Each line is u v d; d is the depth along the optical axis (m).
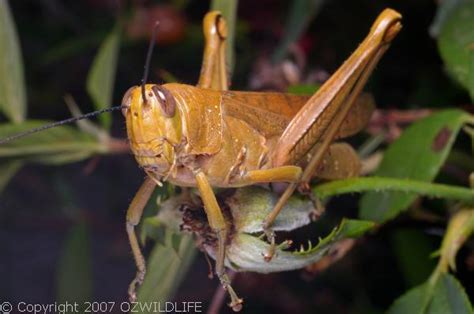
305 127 0.31
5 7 0.35
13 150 0.34
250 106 0.31
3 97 0.35
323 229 0.39
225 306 0.46
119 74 0.49
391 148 0.32
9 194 0.51
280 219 0.31
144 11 0.44
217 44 0.32
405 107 0.42
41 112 0.53
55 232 0.55
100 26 0.48
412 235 0.36
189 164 0.30
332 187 0.31
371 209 0.32
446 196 0.31
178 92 0.30
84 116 0.30
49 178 0.52
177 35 0.44
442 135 0.32
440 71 0.41
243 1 0.44
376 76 0.42
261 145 0.31
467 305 0.31
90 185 0.57
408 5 0.42
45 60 0.47
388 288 0.41
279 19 0.44
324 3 0.43
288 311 0.42
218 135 0.30
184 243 0.31
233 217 0.30
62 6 0.50
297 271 0.42
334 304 0.42
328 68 0.42
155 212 0.31
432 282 0.31
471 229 0.31
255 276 0.42
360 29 0.43
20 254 0.54
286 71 0.38
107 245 0.51
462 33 0.33
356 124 0.32
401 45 0.42
